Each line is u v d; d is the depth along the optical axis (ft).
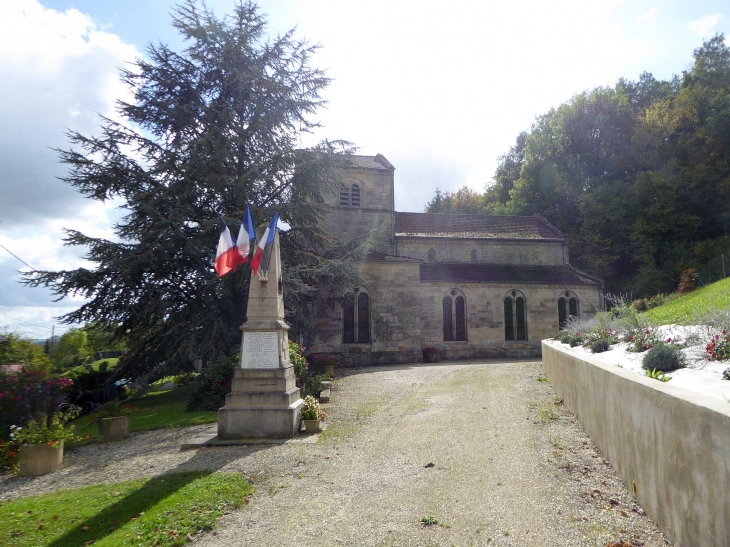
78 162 60.85
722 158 141.18
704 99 146.51
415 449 28.32
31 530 19.24
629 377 20.07
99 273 58.03
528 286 102.78
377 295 92.94
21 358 43.06
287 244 72.38
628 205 143.84
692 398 14.16
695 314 33.53
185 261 62.08
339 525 18.40
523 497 19.93
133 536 17.78
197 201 63.98
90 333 72.33
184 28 67.10
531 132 182.91
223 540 17.61
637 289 133.08
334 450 29.25
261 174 65.05
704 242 133.49
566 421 32.58
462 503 19.77
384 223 106.93
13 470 30.07
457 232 116.47
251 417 33.17
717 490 12.10
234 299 67.26
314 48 75.66
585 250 146.30
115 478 26.45
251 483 23.75
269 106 70.54
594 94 163.43
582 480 21.42
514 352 100.07
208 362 65.92
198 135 66.80
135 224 61.77
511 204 174.09
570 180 161.17
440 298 99.04
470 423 33.73
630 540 15.58
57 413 35.06
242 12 71.31
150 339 65.98
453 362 90.12
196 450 30.94
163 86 66.49
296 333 73.56
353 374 71.00
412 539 16.81
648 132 151.12
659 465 16.10
